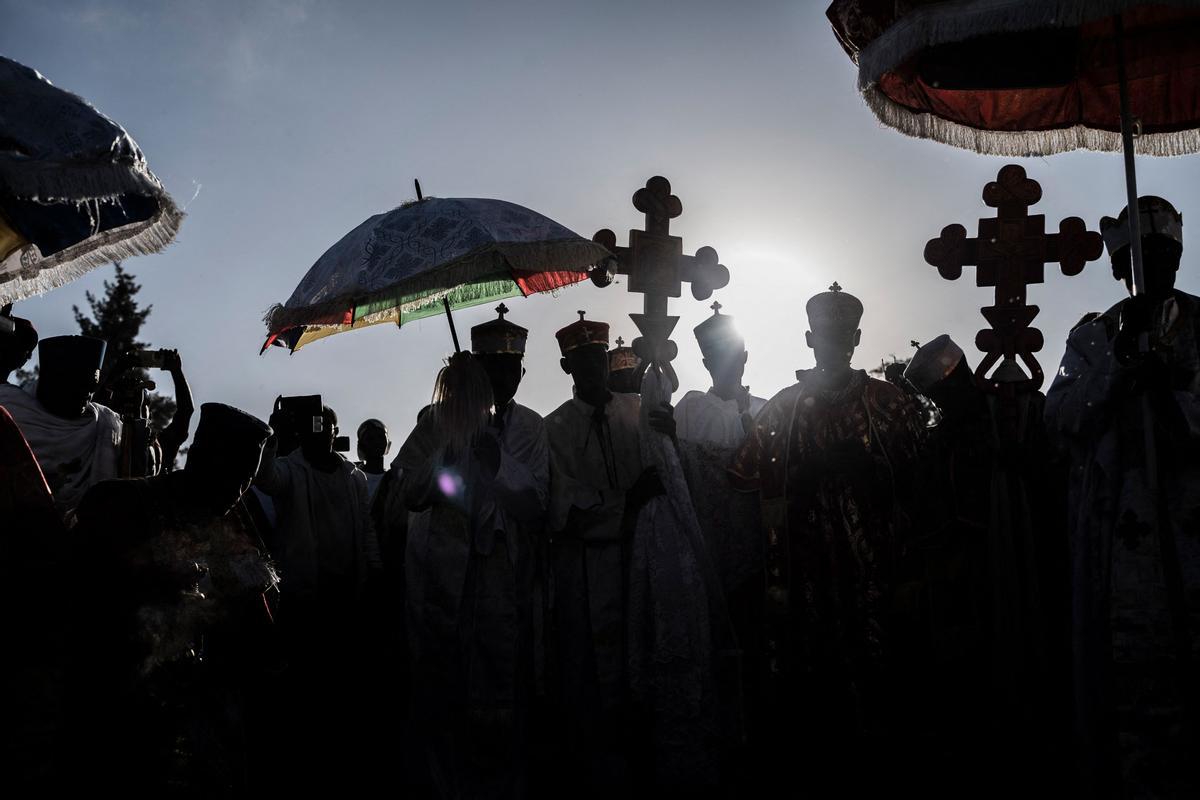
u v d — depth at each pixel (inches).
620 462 266.7
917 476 245.3
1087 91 263.4
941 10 216.8
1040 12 209.3
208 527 179.9
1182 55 257.6
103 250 207.5
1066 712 232.8
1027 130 267.1
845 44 237.3
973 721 236.5
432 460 257.8
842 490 247.8
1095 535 214.2
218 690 181.0
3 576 172.1
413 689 253.3
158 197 183.3
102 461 234.7
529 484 255.1
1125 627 205.9
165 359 237.9
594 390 270.5
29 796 168.6
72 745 171.9
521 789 249.3
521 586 257.4
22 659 171.2
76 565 173.6
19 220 191.9
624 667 253.9
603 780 250.1
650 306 296.0
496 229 254.7
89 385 234.2
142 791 171.0
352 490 312.7
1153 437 209.2
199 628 177.6
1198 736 199.8
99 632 173.0
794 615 246.5
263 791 282.8
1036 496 242.4
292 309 256.7
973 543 241.4
